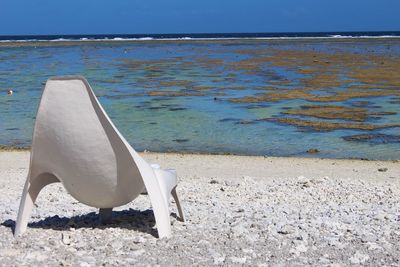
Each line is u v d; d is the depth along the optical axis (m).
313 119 20.42
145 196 9.56
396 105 23.52
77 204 8.96
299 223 7.35
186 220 7.56
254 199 9.51
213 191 10.23
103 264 5.71
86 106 6.23
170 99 25.59
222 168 13.27
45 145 6.45
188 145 16.30
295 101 24.75
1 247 6.21
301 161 14.20
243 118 20.73
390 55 53.94
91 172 6.38
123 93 27.77
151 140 17.00
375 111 22.09
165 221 6.58
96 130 6.26
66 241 6.31
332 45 77.94
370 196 9.84
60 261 5.76
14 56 58.47
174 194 7.42
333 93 27.16
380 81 32.12
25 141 17.14
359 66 42.12
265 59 50.56
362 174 12.70
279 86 30.11
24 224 6.73
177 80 33.62
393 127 19.02
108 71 40.19
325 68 40.81
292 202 9.27
